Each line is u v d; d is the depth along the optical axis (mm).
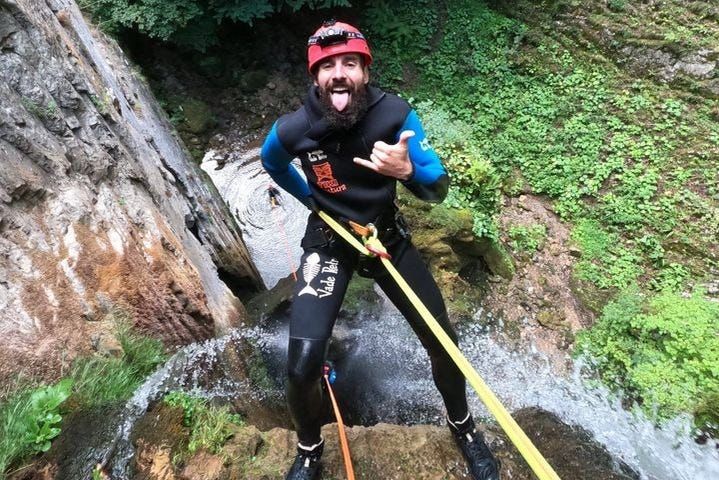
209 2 8234
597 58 8266
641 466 4551
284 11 9867
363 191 2234
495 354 5789
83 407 2793
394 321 5840
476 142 7793
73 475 2430
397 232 2365
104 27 7863
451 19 9391
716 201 6473
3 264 2904
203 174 7789
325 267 2322
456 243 6418
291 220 8125
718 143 6848
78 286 3238
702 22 7789
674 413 4945
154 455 2525
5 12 3279
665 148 7074
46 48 3580
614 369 5527
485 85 8641
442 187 2215
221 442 2650
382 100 2123
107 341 3225
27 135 3176
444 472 2666
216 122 9312
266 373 4648
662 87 7625
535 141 7688
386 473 2648
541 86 8414
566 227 6922
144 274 3697
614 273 6324
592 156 7309
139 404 2908
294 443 2781
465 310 6062
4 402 2621
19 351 2789
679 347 5328
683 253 6262
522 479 2805
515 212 7113
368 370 5418
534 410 3873
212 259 5781
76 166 3568
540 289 6430
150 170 4879
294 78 9805
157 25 7914
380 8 9359
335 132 2107
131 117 5543
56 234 3221
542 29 8898
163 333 3811
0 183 2938
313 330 2168
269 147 2295
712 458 4625
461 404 2568
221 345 4250
